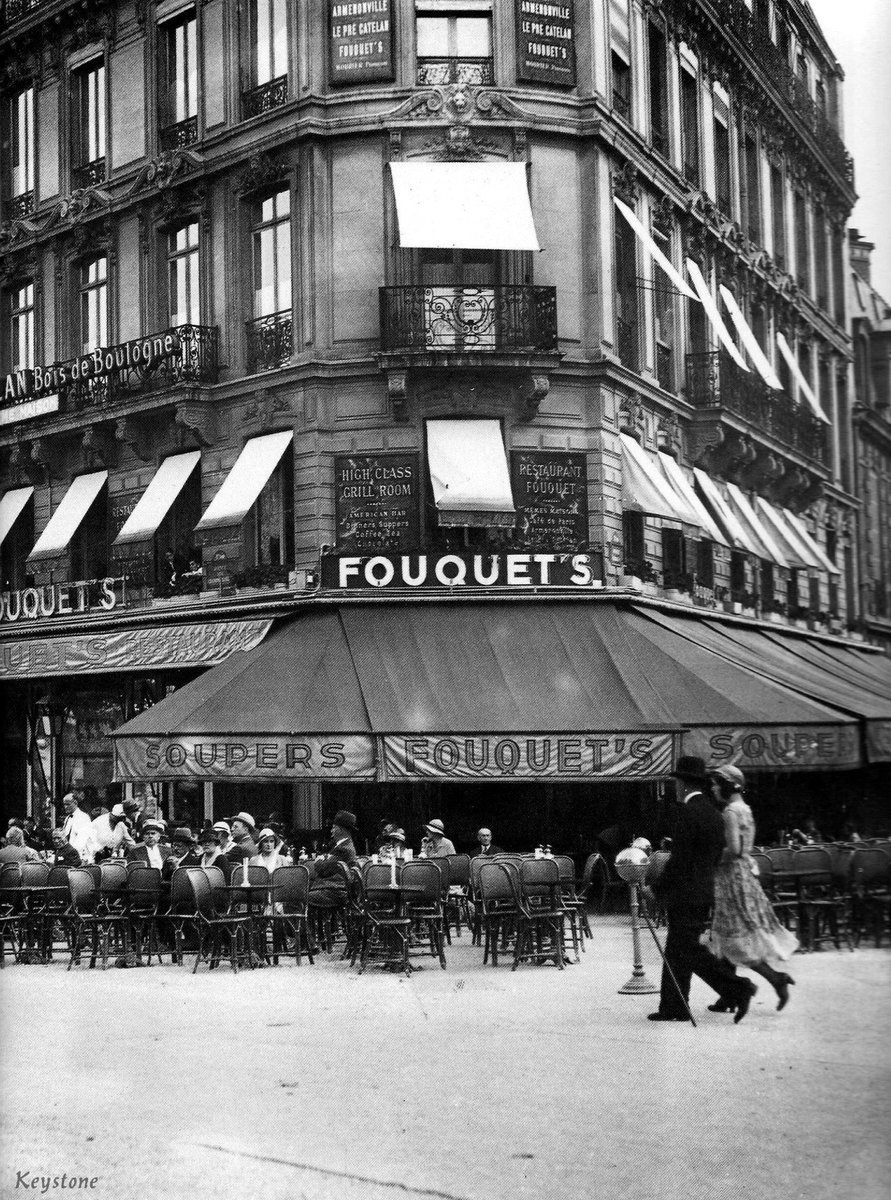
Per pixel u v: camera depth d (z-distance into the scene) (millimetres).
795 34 39531
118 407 28297
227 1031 11977
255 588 25953
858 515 44125
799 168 39531
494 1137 8523
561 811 24875
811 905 15992
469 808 24875
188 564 27734
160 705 23266
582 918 18750
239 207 27203
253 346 26844
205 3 28172
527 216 24562
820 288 41750
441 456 24672
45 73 32094
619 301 27125
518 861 18375
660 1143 8320
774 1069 10141
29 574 31203
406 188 24516
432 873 16312
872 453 46250
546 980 14938
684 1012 12141
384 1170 7910
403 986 14688
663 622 25594
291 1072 10273
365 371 25219
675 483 28062
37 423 30469
